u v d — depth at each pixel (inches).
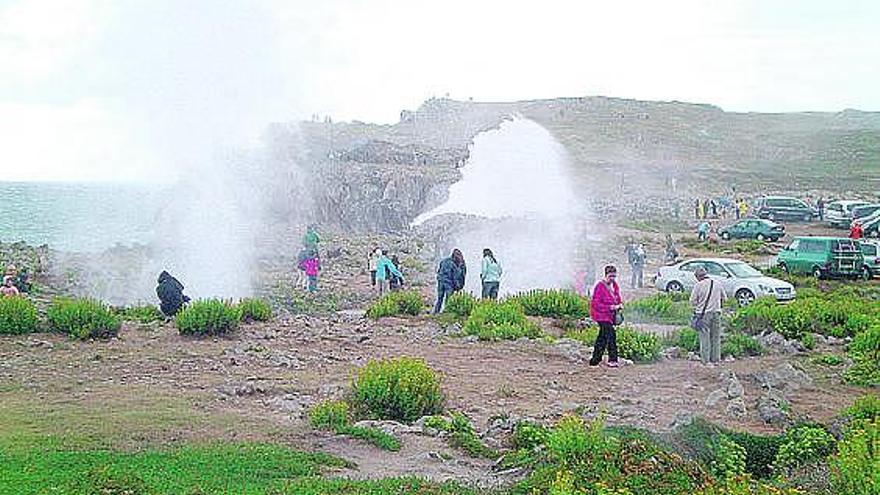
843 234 2224.4
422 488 358.6
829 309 922.7
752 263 1722.4
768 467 430.3
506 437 474.6
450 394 594.9
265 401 552.1
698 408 557.0
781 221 2551.7
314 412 488.7
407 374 531.5
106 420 481.1
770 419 529.3
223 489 352.8
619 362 720.3
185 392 573.9
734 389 589.3
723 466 394.3
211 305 826.8
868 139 6274.6
